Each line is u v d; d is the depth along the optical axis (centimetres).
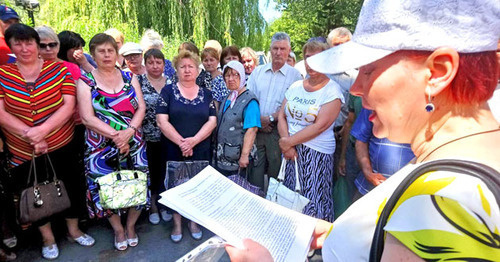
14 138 221
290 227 97
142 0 847
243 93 267
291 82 301
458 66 50
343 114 304
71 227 260
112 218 254
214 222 89
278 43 294
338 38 292
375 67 59
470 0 47
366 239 63
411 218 47
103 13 785
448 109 53
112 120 237
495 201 41
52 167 231
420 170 51
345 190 261
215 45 448
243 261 78
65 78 235
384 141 191
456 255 41
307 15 1066
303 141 234
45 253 242
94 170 238
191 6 884
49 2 800
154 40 462
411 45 51
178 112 255
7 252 239
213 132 284
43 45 267
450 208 43
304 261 85
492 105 78
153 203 304
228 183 114
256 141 298
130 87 249
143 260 247
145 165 258
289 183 246
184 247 264
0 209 236
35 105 221
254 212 100
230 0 927
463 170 45
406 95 56
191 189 104
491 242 40
